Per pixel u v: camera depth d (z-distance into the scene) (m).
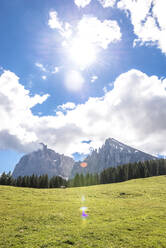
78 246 14.10
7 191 43.78
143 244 14.70
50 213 24.17
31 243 14.45
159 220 21.53
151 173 139.00
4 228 17.81
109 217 23.09
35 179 124.38
